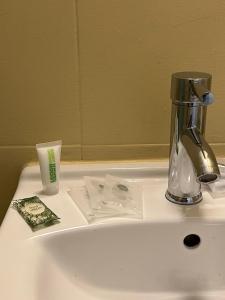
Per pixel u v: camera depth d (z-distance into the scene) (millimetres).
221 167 557
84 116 572
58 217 498
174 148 513
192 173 514
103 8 516
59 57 538
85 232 489
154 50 539
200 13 522
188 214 510
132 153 599
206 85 463
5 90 554
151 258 519
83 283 510
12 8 511
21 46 530
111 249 507
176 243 514
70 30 525
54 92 557
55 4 512
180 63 547
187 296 529
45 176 534
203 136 503
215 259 524
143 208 521
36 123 574
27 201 521
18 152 590
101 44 534
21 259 432
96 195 537
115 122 578
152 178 591
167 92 562
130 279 526
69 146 590
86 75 549
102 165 593
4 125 574
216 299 524
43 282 435
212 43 538
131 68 547
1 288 389
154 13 521
